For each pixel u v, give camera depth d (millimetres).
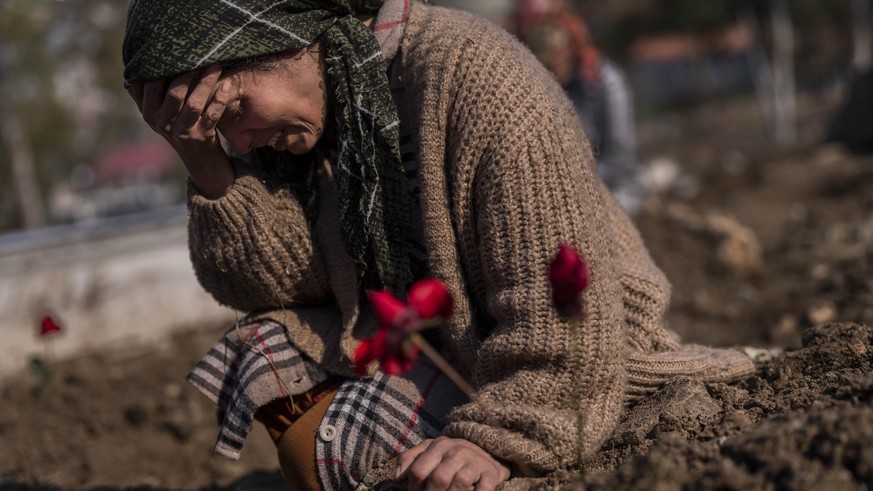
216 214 2191
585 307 1953
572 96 5484
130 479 3654
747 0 31172
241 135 2090
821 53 36812
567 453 1928
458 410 2016
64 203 13609
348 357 2199
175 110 2039
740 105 36750
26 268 5293
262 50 1988
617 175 5559
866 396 1867
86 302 5414
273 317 2332
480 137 2010
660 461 1771
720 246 6953
